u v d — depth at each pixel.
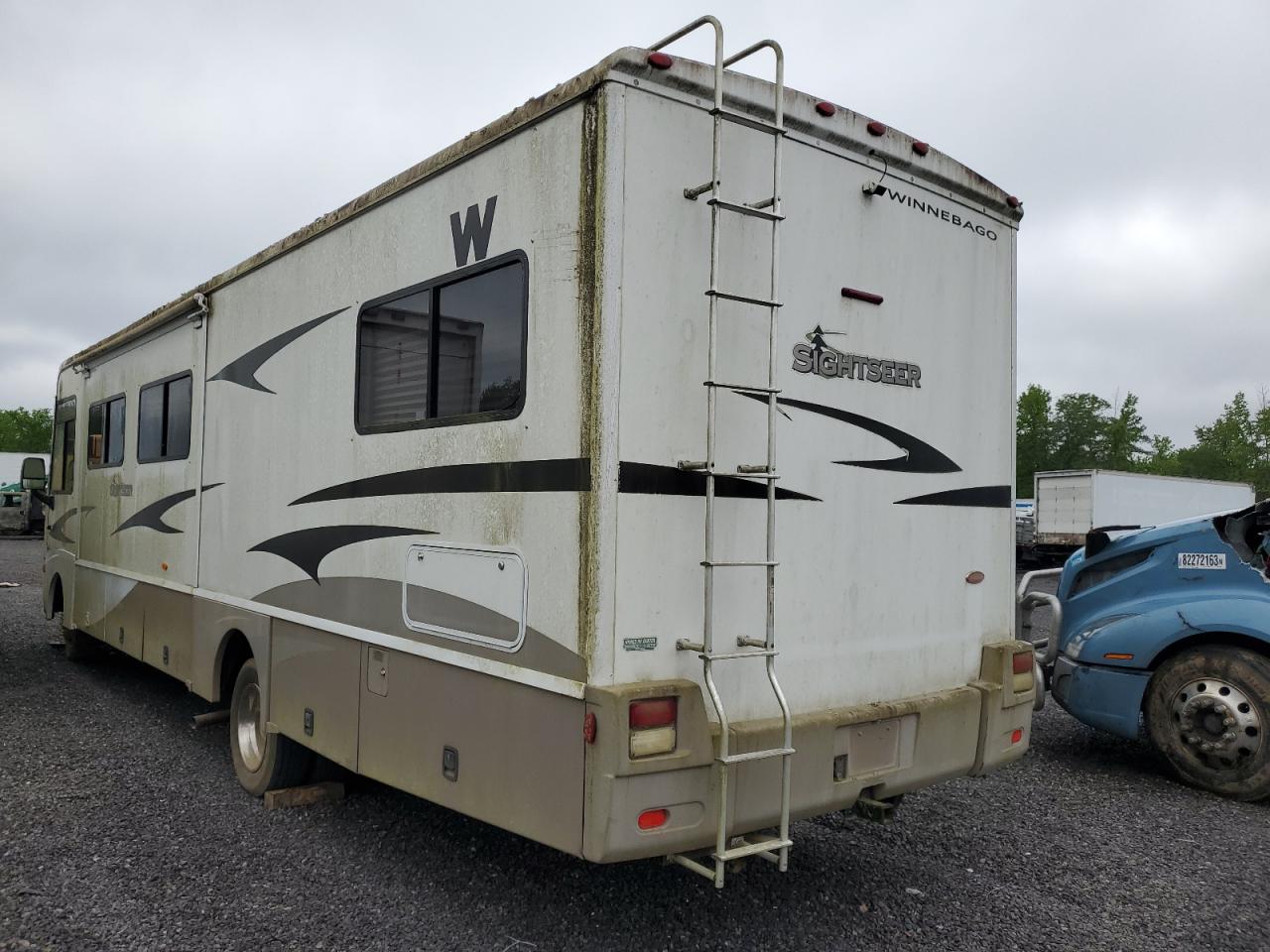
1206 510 27.30
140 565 6.77
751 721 3.23
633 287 2.96
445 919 3.62
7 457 31.33
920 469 3.91
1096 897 3.96
